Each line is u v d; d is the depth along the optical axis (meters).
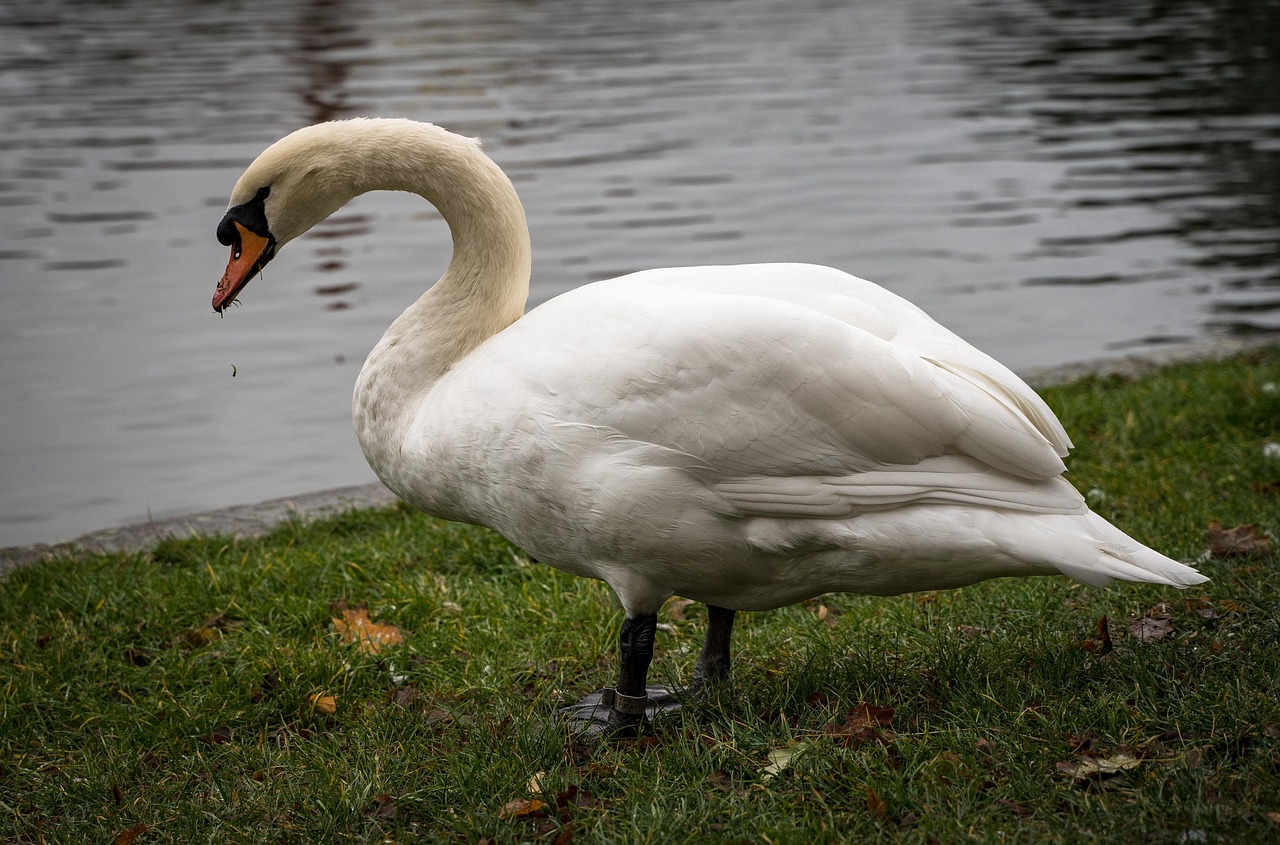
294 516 6.53
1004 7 29.17
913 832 3.14
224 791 3.79
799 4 30.30
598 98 18.53
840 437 3.53
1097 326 10.16
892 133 16.58
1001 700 3.74
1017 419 3.54
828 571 3.70
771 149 15.70
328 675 4.61
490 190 4.15
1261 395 7.05
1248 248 11.91
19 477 8.05
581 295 3.85
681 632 5.03
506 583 5.53
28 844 3.73
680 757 3.62
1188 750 3.33
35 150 15.27
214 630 5.13
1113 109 17.77
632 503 3.59
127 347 10.03
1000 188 14.05
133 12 27.47
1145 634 4.22
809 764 3.48
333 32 24.75
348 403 9.08
